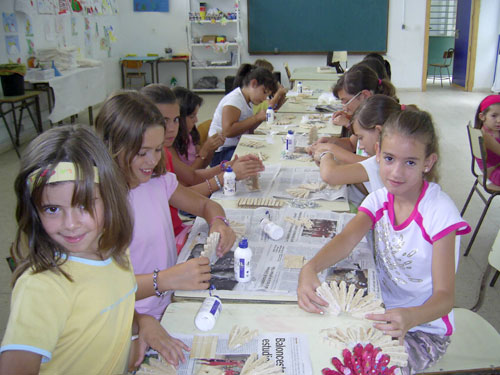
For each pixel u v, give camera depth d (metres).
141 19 8.70
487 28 8.63
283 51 8.79
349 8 8.47
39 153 0.76
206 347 0.98
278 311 1.11
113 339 0.93
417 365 1.25
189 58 8.66
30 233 0.78
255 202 1.76
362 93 2.58
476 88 8.97
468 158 4.79
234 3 8.58
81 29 7.08
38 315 0.76
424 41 8.66
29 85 5.44
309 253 1.38
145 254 1.46
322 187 1.92
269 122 3.23
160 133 1.34
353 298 1.14
